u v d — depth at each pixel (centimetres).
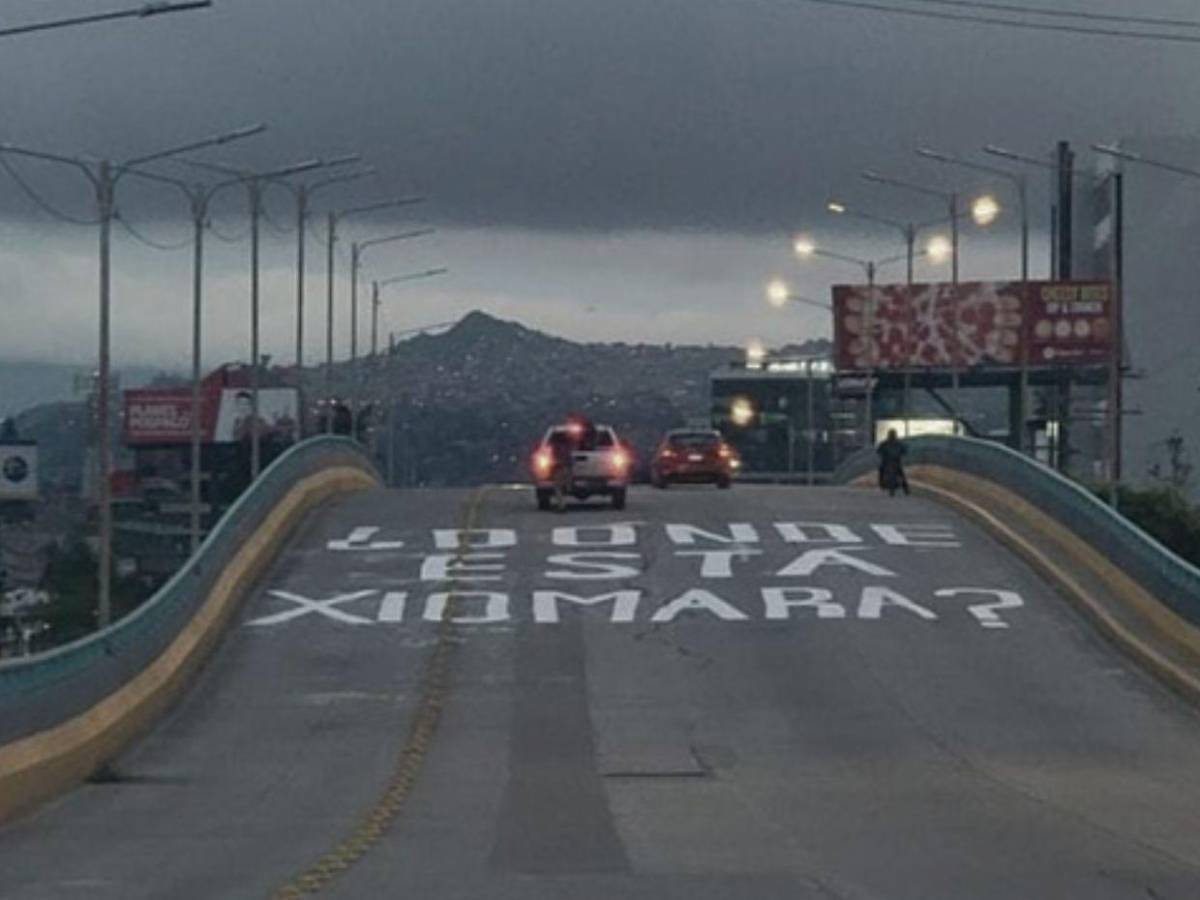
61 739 2734
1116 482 6325
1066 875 1898
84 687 2939
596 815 2445
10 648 5184
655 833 2264
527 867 1961
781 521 5700
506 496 6500
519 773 2922
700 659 4031
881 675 3888
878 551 5188
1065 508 4978
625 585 4756
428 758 3100
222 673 3934
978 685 3803
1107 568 4559
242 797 2686
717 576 4862
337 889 1792
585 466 5981
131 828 2352
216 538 4347
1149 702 3669
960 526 5581
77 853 2108
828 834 2250
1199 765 3045
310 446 6072
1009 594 4659
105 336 4184
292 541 5300
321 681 3862
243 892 1780
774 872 1914
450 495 6544
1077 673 3919
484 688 3784
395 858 2033
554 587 4734
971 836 2231
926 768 2981
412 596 4638
